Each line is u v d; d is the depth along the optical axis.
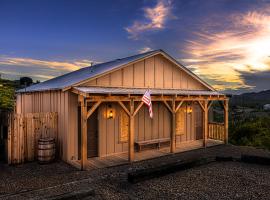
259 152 10.68
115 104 9.84
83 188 5.84
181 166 7.65
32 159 8.58
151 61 11.12
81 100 7.77
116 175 7.04
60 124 8.95
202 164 8.38
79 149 8.81
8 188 5.87
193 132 13.04
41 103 10.58
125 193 5.62
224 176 7.06
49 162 8.30
